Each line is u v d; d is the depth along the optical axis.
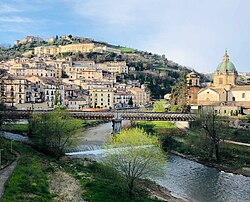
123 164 57.44
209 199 62.84
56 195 54.56
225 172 83.00
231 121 131.38
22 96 187.88
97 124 170.25
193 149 104.56
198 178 76.81
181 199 61.81
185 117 127.19
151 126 149.25
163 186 69.81
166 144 114.38
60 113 91.31
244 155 93.50
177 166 88.25
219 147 100.62
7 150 80.62
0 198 46.19
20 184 54.69
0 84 185.88
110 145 59.31
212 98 178.50
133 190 59.28
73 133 88.75
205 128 97.69
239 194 65.88
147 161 57.00
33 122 98.00
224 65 197.88
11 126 126.38
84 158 87.38
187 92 190.88
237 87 181.88
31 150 86.56
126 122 170.12
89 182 61.66
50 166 72.56
